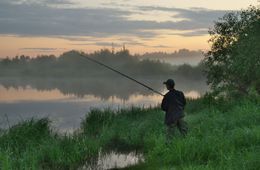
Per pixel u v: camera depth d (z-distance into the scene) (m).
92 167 11.80
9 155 11.23
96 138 16.05
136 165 11.55
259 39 21.05
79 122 24.19
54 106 37.47
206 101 20.67
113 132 16.66
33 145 13.10
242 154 9.84
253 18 22.19
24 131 13.80
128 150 13.89
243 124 13.34
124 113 21.06
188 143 11.29
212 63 23.28
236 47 22.03
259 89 20.70
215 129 12.59
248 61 20.66
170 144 11.90
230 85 21.62
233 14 23.03
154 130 15.88
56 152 12.49
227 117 14.70
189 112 19.83
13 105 38.97
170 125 13.14
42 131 14.48
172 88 13.44
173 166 10.50
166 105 13.21
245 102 16.86
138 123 18.02
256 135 11.28
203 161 10.45
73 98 51.31
